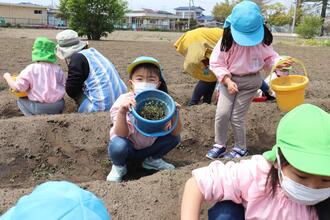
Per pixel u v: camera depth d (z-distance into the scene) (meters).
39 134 2.30
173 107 1.79
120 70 5.29
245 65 2.09
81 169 2.21
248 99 2.17
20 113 3.24
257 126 2.72
